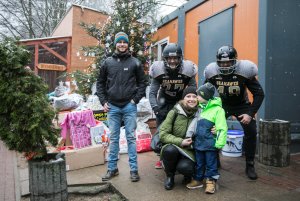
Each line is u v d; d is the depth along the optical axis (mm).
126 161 4957
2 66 3059
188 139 3627
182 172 3680
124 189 3709
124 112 4117
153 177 4148
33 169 3070
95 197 3701
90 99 6379
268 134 4641
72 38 12516
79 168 4602
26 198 3689
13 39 3211
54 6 23766
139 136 5617
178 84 4160
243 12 5551
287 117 5172
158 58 9242
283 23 5070
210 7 6598
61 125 4836
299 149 5352
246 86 4062
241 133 5184
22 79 3064
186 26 7660
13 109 3037
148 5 7977
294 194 3508
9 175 4590
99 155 4801
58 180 3090
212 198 3408
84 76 8023
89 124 4949
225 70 3875
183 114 3773
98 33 8047
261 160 4750
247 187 3738
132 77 4109
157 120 4410
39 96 3135
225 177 4109
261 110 5043
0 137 3137
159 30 9250
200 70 6938
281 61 5078
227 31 5969
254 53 5258
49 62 12617
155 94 4305
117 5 7555
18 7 23453
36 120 3014
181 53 4008
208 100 3719
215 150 3596
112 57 4145
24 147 3143
